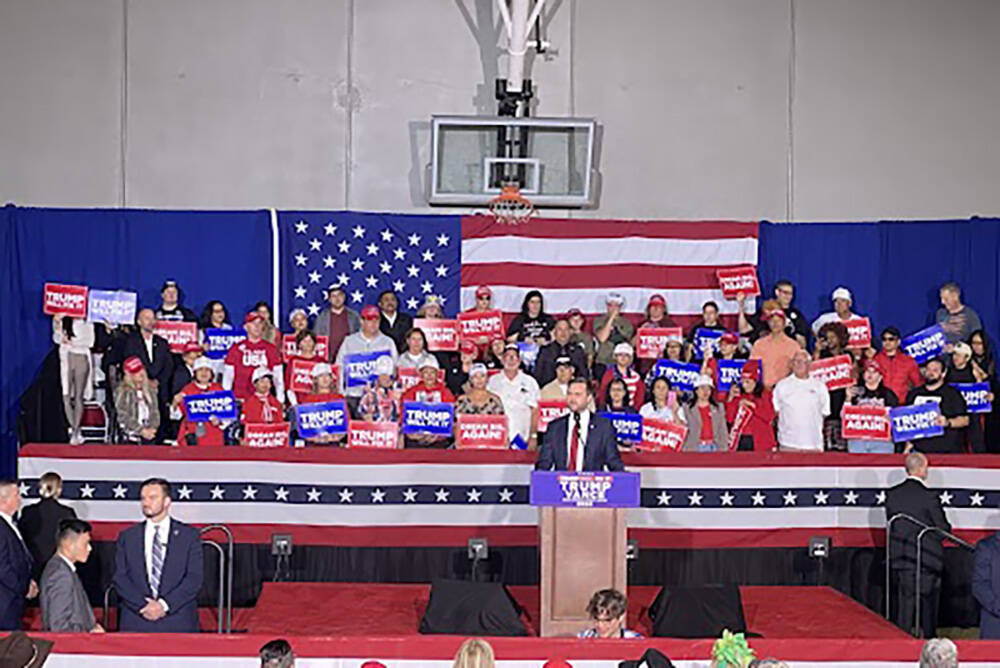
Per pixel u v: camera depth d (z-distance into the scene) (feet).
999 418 52.54
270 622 37.04
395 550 42.73
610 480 34.01
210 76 56.49
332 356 53.11
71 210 54.24
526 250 55.88
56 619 32.19
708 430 47.60
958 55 57.62
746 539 43.29
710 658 30.71
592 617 32.32
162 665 30.60
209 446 42.86
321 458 42.73
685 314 56.03
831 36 57.62
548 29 57.36
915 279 55.47
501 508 42.86
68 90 55.93
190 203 56.18
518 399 48.01
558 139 55.57
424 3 57.16
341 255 55.31
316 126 56.85
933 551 40.65
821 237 55.93
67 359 52.08
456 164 55.67
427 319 52.54
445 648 30.83
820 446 46.91
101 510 42.24
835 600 40.98
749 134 57.36
